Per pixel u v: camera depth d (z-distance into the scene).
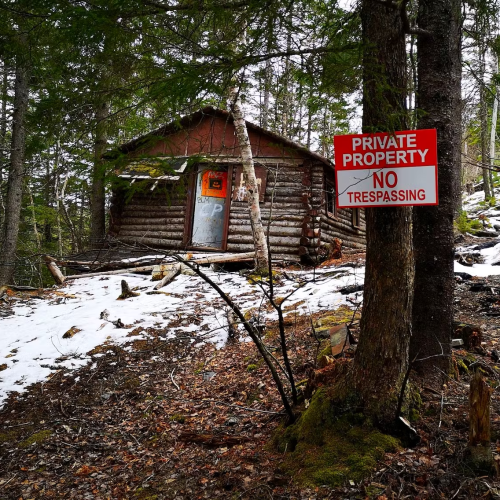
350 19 3.42
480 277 8.16
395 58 3.12
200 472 3.87
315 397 3.88
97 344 7.32
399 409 3.38
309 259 12.04
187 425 4.82
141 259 12.03
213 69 2.95
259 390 5.21
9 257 11.55
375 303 3.49
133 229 13.77
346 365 4.03
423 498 2.81
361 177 3.25
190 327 7.68
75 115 3.34
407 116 3.10
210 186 13.15
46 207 16.42
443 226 4.04
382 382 3.50
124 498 3.73
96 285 10.73
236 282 10.17
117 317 8.35
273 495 3.19
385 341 3.47
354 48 2.95
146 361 6.65
